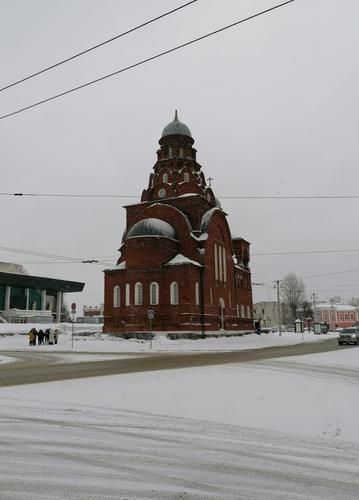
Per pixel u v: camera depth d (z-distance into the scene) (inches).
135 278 1878.7
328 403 447.8
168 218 2038.6
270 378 629.6
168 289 1851.6
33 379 643.5
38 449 291.4
